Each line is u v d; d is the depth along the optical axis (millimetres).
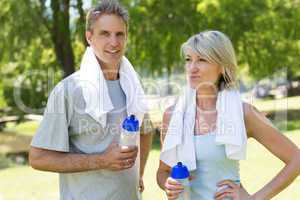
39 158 2451
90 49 2574
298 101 18734
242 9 12398
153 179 7262
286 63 13742
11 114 14391
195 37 2361
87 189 2488
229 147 2295
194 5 12211
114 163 2354
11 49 12477
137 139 2410
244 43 13266
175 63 12680
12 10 12125
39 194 6848
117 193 2508
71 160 2412
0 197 6730
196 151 2371
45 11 12469
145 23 12211
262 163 8133
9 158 10312
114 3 2551
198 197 2365
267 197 2262
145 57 12625
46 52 12977
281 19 13305
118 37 2535
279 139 2297
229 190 2277
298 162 2262
